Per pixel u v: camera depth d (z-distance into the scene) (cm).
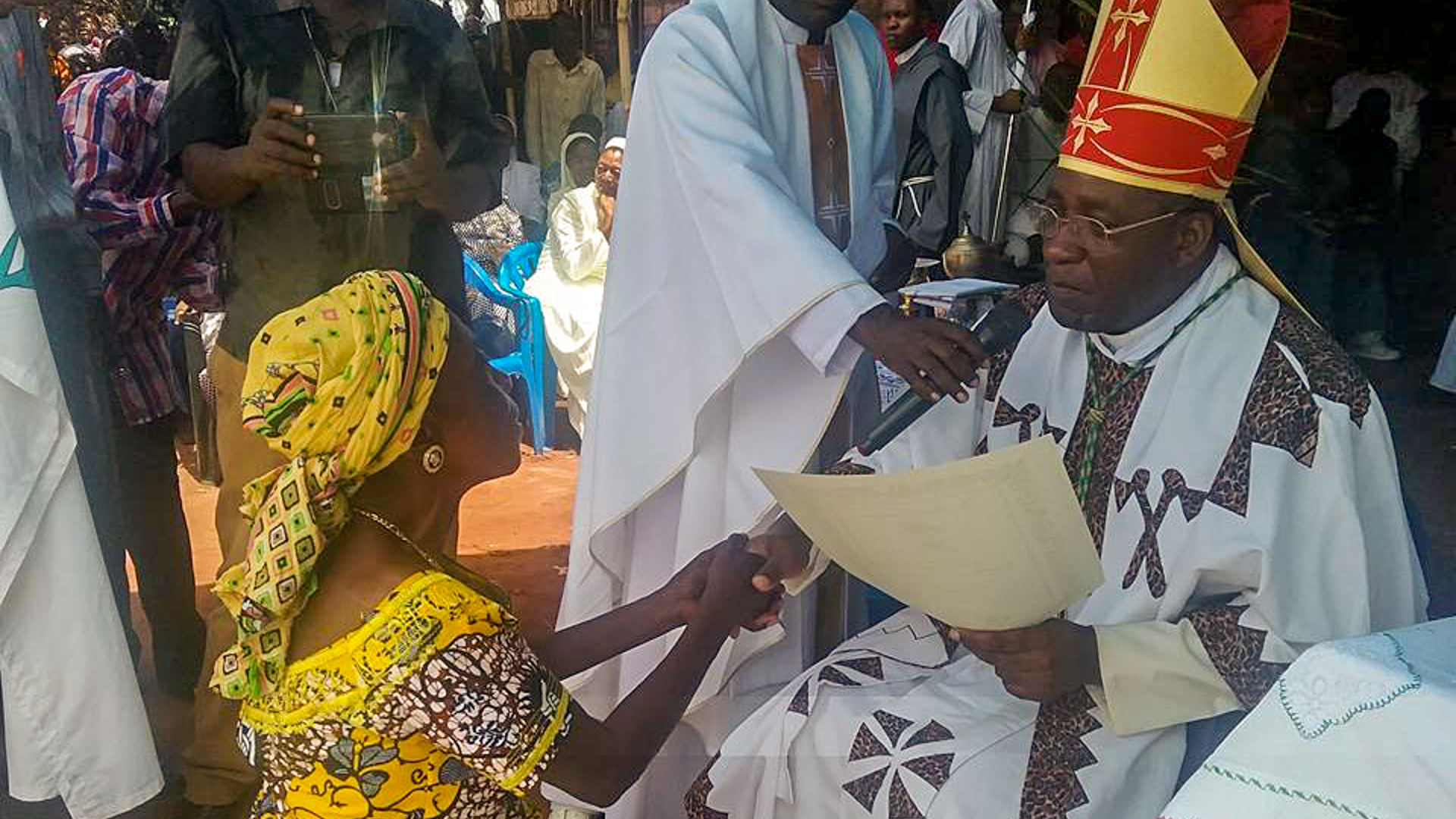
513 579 277
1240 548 159
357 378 126
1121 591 170
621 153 248
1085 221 164
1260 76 156
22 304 204
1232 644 159
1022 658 159
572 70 244
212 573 275
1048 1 238
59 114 239
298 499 128
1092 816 163
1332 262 212
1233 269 171
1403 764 107
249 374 129
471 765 135
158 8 274
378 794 135
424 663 130
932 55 242
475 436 142
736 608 178
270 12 223
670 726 162
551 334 325
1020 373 188
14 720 222
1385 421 163
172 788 240
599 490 216
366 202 228
